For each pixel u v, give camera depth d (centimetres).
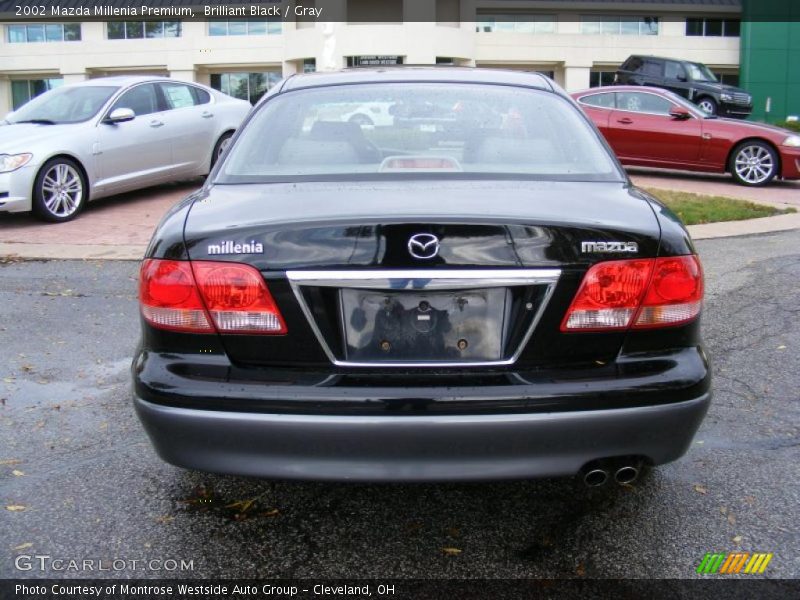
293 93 361
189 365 258
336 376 252
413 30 3055
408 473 248
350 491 338
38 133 936
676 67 2145
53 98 1027
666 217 275
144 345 273
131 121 1013
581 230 253
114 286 675
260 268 253
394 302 254
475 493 335
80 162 949
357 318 254
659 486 337
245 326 255
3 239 853
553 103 355
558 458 250
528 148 324
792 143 1210
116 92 1016
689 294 263
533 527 307
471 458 247
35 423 406
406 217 250
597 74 3444
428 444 246
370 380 250
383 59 3069
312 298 253
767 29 3359
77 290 664
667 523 308
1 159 886
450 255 249
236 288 254
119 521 311
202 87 1153
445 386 248
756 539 295
